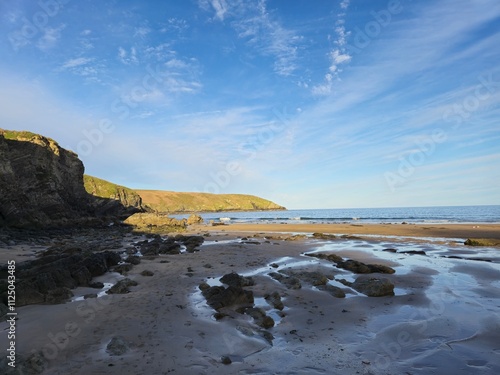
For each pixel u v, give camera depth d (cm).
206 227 5606
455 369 611
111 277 1388
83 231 3981
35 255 1920
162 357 625
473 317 891
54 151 4628
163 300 1021
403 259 1884
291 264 1728
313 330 809
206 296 1066
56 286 1112
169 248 2197
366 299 1077
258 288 1207
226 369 594
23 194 3594
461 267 1591
